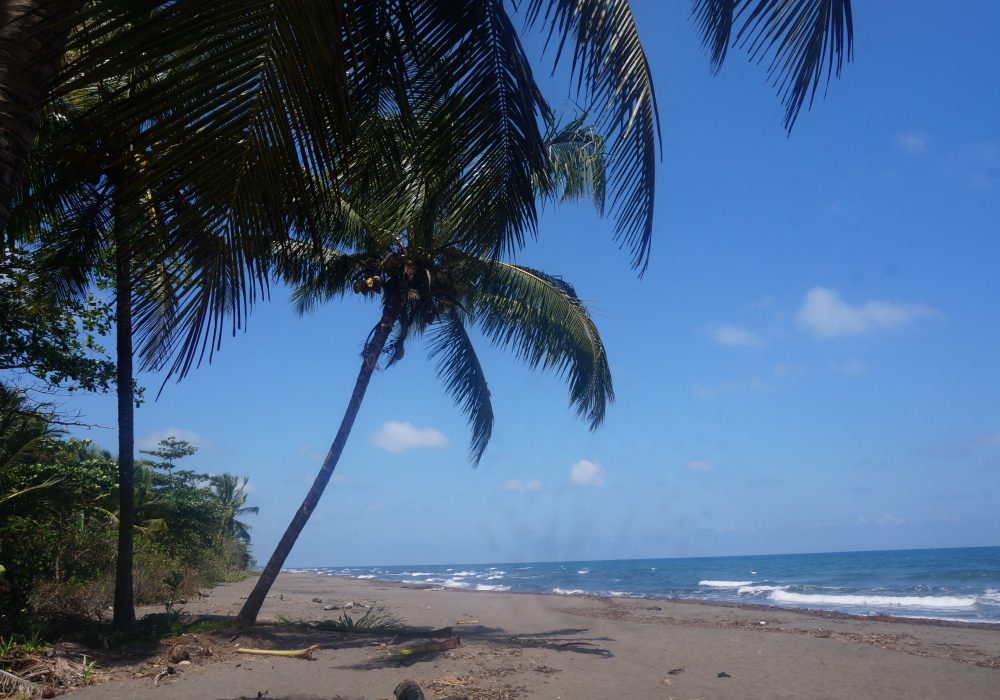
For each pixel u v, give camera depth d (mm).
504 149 4266
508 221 4457
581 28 4031
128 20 2488
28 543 10883
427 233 4723
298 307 14305
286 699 6629
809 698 7336
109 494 13539
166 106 2584
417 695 6301
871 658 9828
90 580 12195
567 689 7465
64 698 6617
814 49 3902
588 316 12438
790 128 4020
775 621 15336
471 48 4012
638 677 8266
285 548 11211
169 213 2760
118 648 8945
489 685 7500
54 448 11422
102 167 2738
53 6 2678
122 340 10086
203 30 2539
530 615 16609
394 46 3787
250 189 2797
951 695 7555
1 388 9891
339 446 11578
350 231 11180
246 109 2709
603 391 12547
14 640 8289
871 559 81438
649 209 4375
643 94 4230
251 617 10852
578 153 9703
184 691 6914
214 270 2836
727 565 88562
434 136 4070
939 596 24641
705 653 10188
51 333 10195
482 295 12164
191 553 24297
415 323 13516
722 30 4438
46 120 6117
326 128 3020
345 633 11289
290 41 2680
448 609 18422
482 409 14086
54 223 7277
